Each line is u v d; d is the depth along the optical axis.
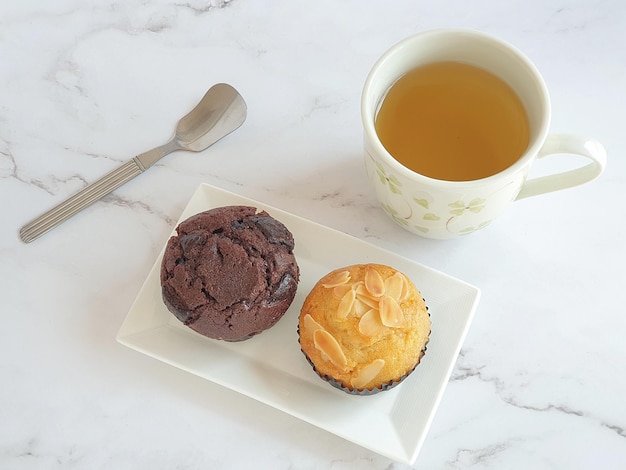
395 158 0.32
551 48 0.40
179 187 0.38
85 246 0.37
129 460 0.34
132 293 0.37
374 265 0.33
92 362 0.36
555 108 0.38
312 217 0.38
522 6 0.40
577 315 0.35
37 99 0.40
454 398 0.34
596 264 0.36
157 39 0.41
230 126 0.39
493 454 0.34
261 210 0.36
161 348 0.34
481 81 0.33
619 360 0.35
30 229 0.37
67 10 0.42
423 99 0.33
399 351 0.31
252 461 0.34
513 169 0.28
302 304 0.35
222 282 0.32
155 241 0.37
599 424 0.34
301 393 0.33
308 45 0.41
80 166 0.39
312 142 0.39
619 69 0.39
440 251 0.37
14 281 0.37
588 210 0.37
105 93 0.40
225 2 0.41
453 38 0.31
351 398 0.33
